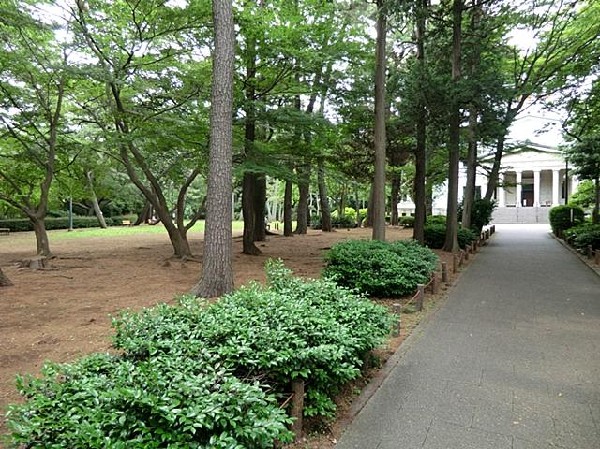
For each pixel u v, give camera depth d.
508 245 20.30
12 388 4.22
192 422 2.21
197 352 3.16
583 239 16.27
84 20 11.14
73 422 2.16
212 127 8.23
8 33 11.43
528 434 3.44
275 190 42.66
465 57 16.38
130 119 12.39
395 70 16.44
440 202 53.91
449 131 16.20
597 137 18.77
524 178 55.78
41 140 15.22
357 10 16.75
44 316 7.01
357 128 16.97
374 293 8.52
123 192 34.94
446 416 3.76
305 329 3.71
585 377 4.63
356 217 40.34
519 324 6.86
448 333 6.39
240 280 10.41
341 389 4.22
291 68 12.72
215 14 8.19
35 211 14.50
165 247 18.94
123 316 3.83
